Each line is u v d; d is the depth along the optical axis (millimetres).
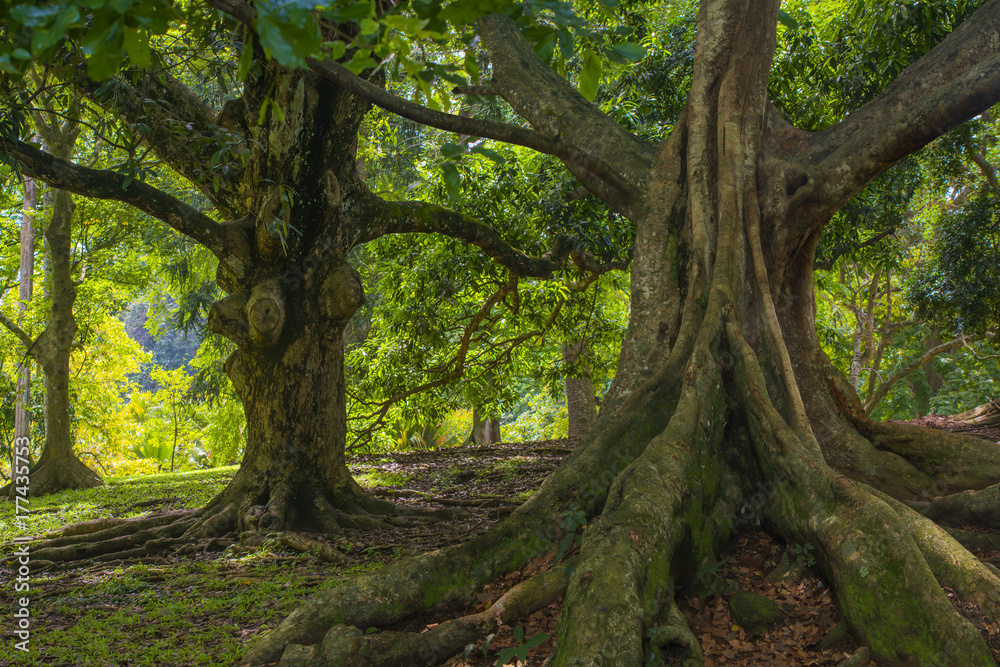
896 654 3373
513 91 7664
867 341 18453
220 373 23094
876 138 6051
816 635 3820
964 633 3225
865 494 4156
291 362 7883
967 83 5523
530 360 18969
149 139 7379
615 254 11883
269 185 7527
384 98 5273
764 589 4289
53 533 7996
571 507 4852
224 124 7324
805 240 6586
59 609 5340
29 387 14094
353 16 1733
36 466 13133
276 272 7793
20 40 1837
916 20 8992
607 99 12703
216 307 7562
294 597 5426
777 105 10742
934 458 5480
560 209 11125
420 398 15453
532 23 2234
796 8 10656
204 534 7355
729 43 6695
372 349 14625
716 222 6367
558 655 3371
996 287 13273
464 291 14383
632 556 3758
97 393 19703
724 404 5320
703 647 3807
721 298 5820
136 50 1805
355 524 7691
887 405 25766
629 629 3326
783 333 6418
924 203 18438
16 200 15883
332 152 7660
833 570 3939
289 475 7836
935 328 17906
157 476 15789
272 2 1629
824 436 5945
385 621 4195
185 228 7328
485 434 27781
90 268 15727
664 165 7000
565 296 14125
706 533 4500
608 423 5953
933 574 3592
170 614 5109
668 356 6230
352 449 14125
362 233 8266
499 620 4043
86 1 1579
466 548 4621
